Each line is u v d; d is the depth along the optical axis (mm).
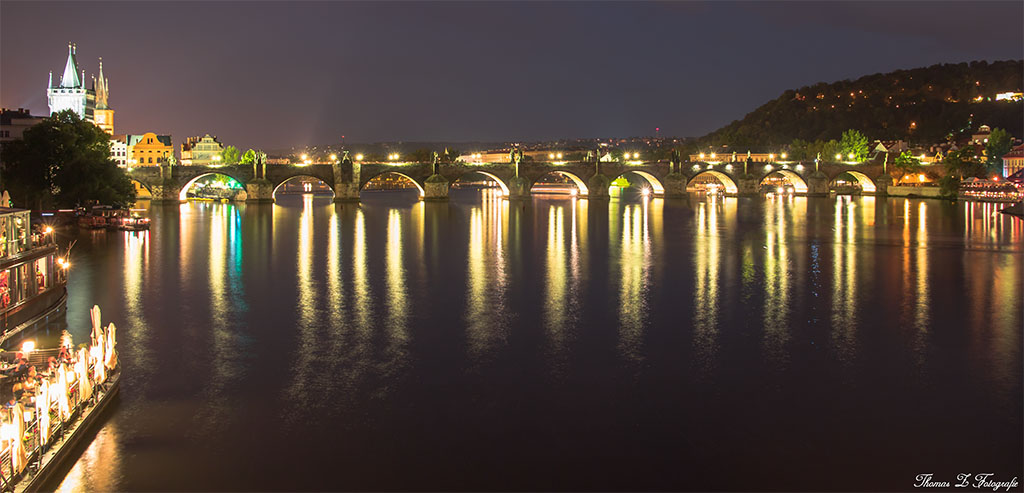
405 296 65250
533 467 32156
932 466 32250
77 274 75750
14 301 50188
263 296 64938
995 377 43156
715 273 78312
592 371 44156
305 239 109625
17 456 27859
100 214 129500
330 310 59531
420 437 34875
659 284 71625
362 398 39594
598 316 57844
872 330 53688
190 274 76125
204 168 188250
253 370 44000
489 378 42875
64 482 30359
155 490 29875
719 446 34125
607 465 32312
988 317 57750
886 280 74125
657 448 33844
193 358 46188
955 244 105000
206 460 32375
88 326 53375
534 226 132750
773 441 34562
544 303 62531
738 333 52812
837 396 40094
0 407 30328
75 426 33406
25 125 183500
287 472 31469
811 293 67125
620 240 109812
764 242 107312
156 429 35375
